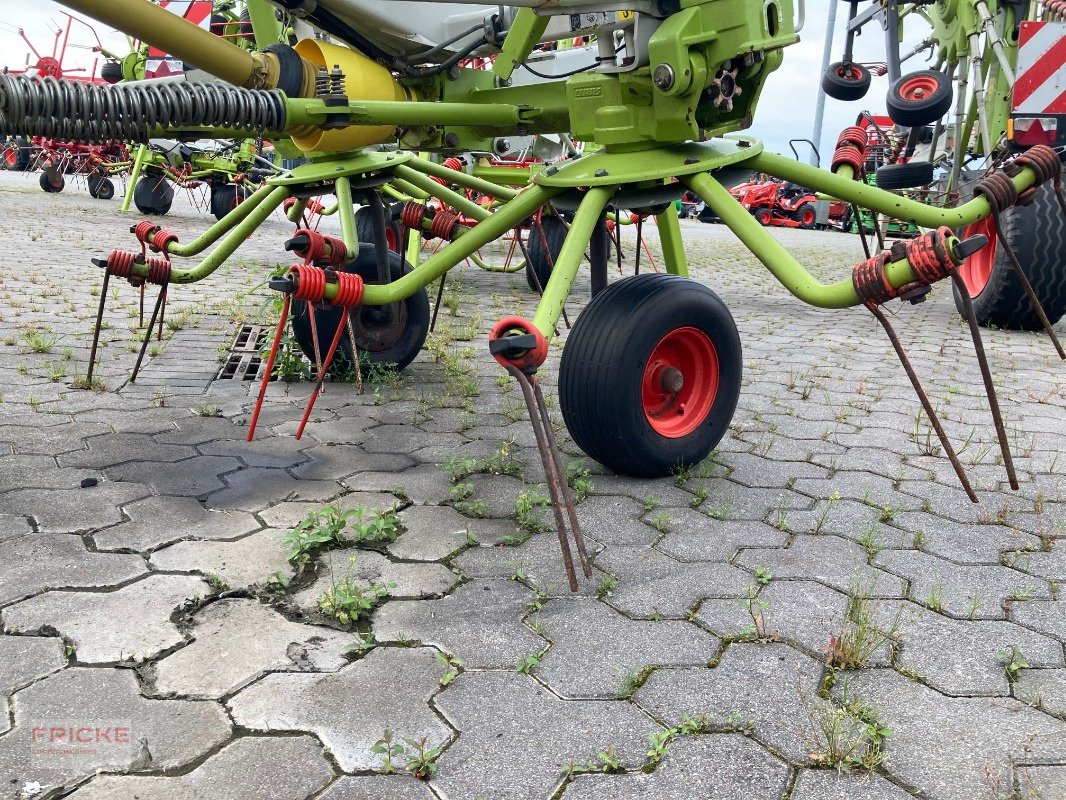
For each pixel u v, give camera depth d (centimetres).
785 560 247
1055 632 209
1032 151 296
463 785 155
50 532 252
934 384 466
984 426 385
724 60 295
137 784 153
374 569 238
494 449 343
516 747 165
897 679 189
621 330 287
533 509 282
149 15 235
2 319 552
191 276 409
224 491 290
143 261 399
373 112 326
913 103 579
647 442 299
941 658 197
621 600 223
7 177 2152
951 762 162
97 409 379
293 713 174
